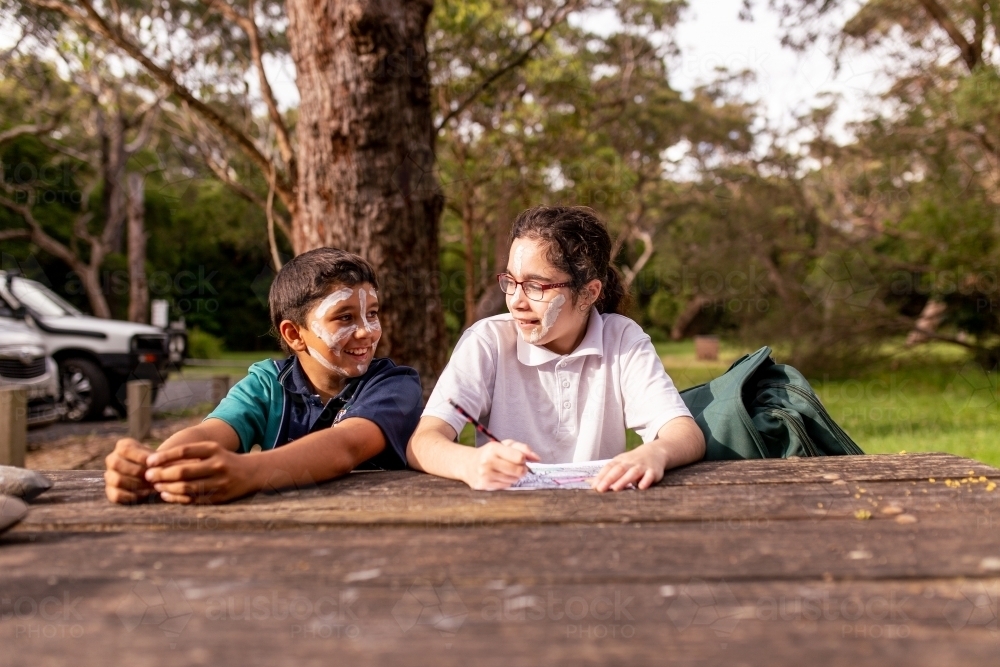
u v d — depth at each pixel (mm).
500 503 1333
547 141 11250
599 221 2186
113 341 8344
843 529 1160
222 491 1352
